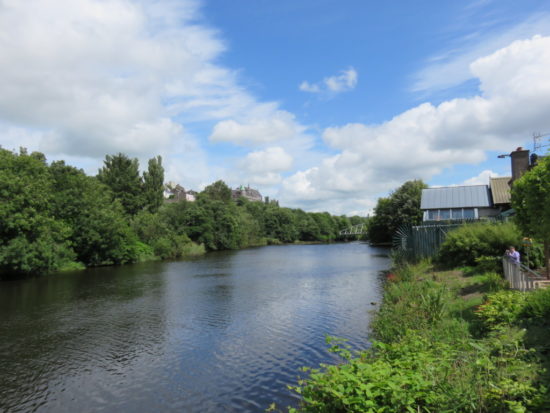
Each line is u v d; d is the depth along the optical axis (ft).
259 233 337.11
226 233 257.34
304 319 52.75
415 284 56.24
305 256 181.98
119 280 101.65
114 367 37.73
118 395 31.65
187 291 80.94
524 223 50.06
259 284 88.94
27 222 109.81
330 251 218.79
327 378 18.63
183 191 426.10
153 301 70.33
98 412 29.07
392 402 16.17
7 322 56.13
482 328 29.91
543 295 26.32
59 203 138.92
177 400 30.32
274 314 56.85
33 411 29.48
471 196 115.24
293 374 34.19
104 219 145.48
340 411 17.81
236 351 40.88
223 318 55.67
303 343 42.22
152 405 29.76
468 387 17.25
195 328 50.70
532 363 18.34
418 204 215.51
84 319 57.26
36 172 121.19
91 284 94.84
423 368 19.62
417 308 39.78
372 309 56.34
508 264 48.49
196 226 240.12
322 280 92.89
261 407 28.55
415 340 26.25
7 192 107.76
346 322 49.73
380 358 23.79
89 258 143.84
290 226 375.45
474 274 60.13
